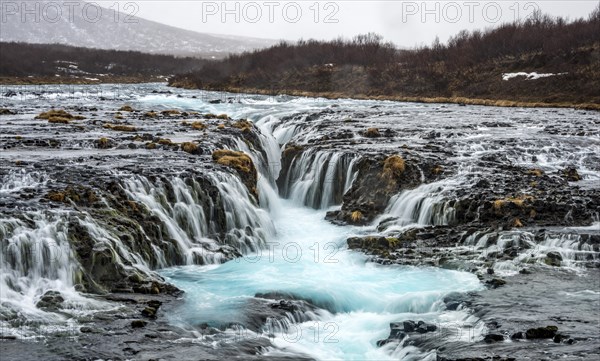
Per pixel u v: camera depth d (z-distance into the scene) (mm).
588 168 27703
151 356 11445
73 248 14852
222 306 14125
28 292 13844
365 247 18969
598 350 11898
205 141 26781
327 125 35344
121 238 16109
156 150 25344
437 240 19234
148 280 15133
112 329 12508
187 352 11727
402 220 21312
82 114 38250
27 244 14453
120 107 44812
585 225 19578
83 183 18594
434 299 14844
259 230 20578
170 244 17484
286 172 28062
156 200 18781
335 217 23125
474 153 28250
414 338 12781
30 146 25422
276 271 17031
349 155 25578
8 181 18875
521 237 18359
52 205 16438
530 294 14945
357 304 15016
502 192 21672
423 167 24188
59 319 12781
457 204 20562
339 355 12453
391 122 38156
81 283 14367
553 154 29250
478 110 50094
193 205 19422
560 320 13406
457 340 12555
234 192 21000
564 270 16578
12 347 11500
